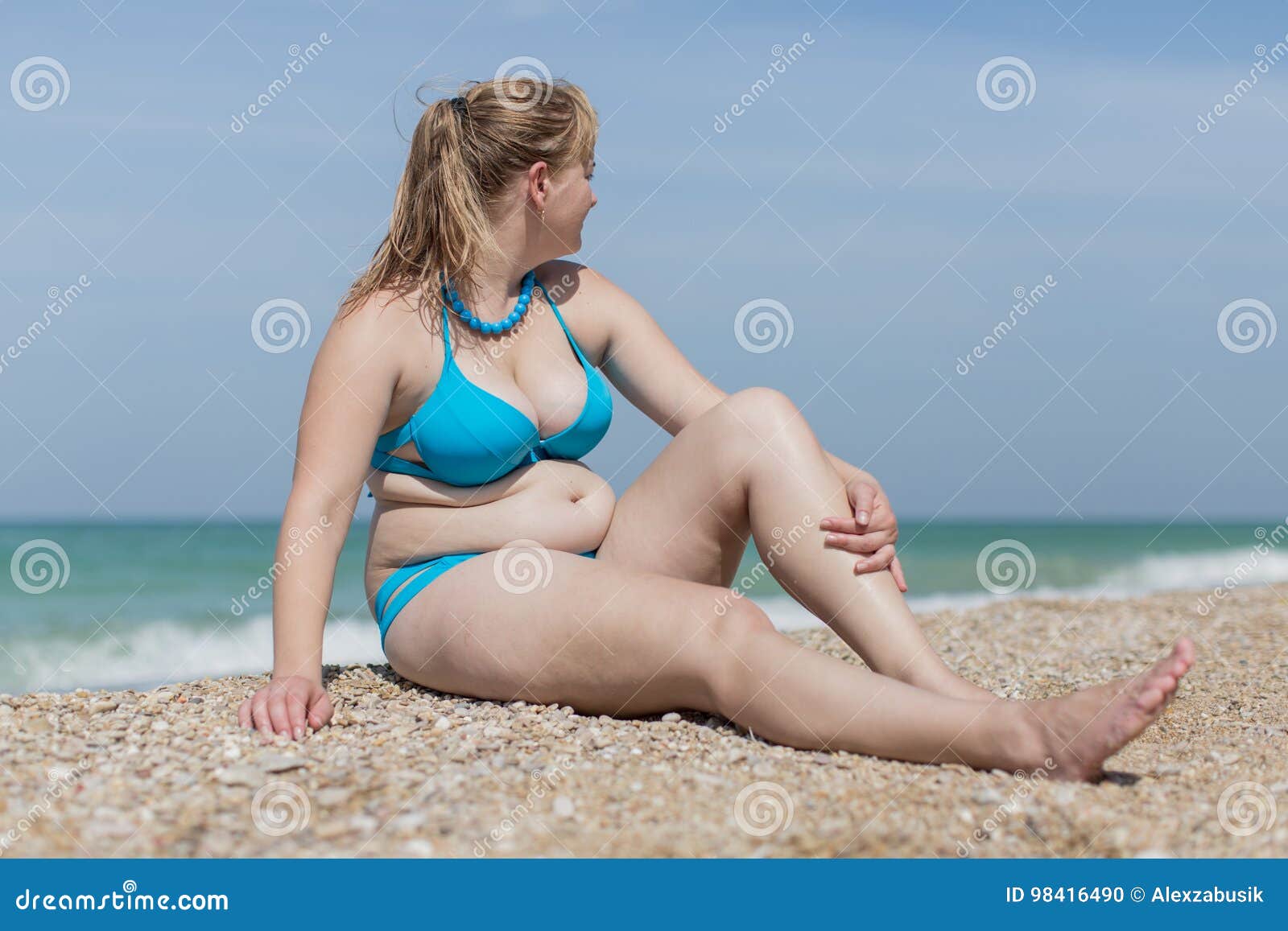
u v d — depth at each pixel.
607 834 2.40
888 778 2.72
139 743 2.92
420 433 3.49
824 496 3.18
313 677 3.22
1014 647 6.01
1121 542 29.97
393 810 2.49
